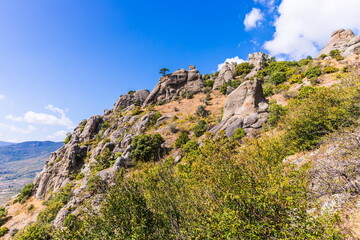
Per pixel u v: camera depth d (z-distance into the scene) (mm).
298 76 43938
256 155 7000
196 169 7586
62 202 30031
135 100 76250
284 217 4426
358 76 12148
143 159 32688
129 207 7797
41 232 23734
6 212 39625
